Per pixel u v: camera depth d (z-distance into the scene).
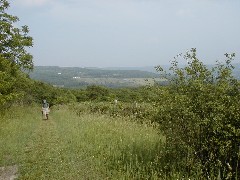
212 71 8.20
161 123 8.69
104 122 17.22
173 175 7.82
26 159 10.58
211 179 7.41
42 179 8.34
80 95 74.31
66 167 9.38
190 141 7.91
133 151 10.22
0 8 29.61
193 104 7.82
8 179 8.62
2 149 11.98
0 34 29.47
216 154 7.61
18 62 31.30
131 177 8.31
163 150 9.34
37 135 16.33
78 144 12.56
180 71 8.45
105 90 73.44
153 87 8.84
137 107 19.16
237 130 7.08
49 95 71.00
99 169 9.05
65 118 25.16
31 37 32.28
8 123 19.55
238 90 7.88
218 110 7.47
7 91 28.95
